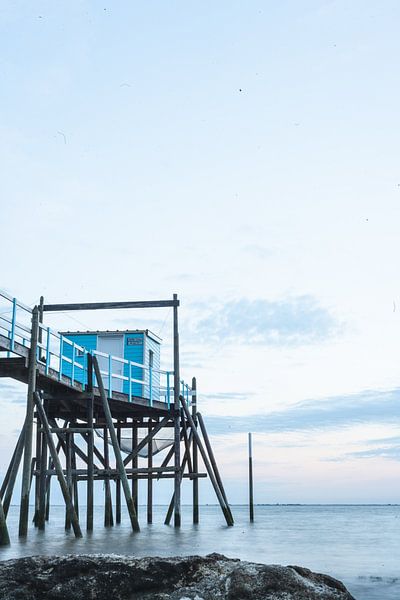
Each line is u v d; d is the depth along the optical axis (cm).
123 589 916
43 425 1939
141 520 4062
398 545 2462
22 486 1836
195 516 3005
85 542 1894
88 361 2198
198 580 926
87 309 2650
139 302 2662
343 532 3475
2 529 1725
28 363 1848
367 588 1383
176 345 2639
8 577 935
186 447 2842
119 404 2431
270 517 7062
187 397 2894
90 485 2202
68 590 916
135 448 2583
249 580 895
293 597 867
